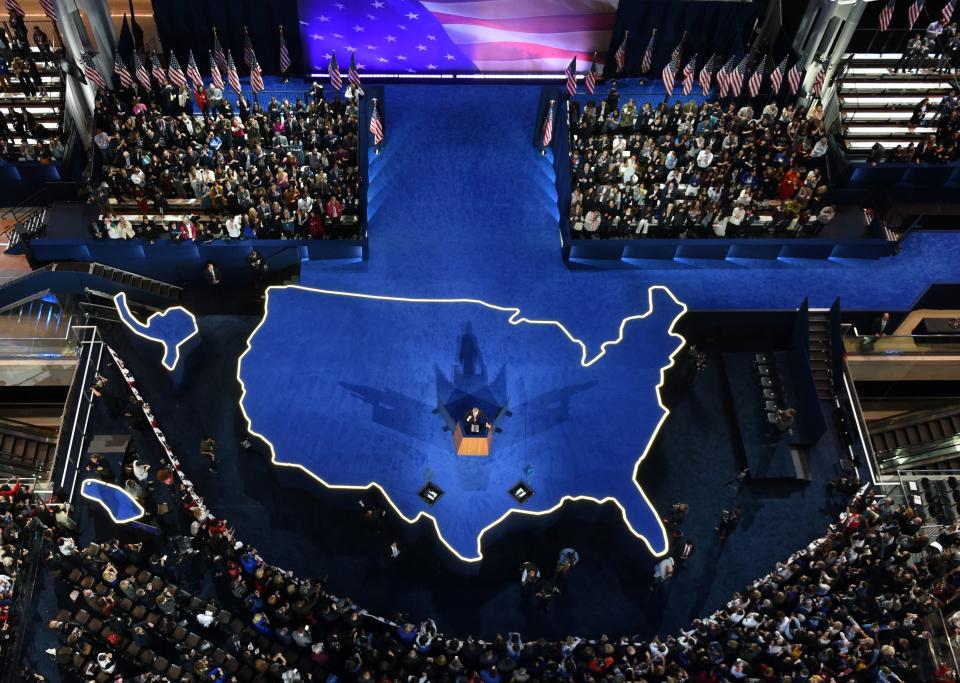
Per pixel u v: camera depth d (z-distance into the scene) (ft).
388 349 154.40
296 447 144.77
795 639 134.00
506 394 150.61
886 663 134.10
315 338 154.81
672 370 163.43
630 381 152.56
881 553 143.84
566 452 145.69
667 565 141.08
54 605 138.72
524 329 157.79
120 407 155.53
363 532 145.48
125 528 144.87
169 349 155.02
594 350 163.84
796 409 159.33
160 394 157.48
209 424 154.92
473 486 142.92
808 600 135.74
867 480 153.89
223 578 141.49
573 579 143.43
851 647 133.80
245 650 135.03
